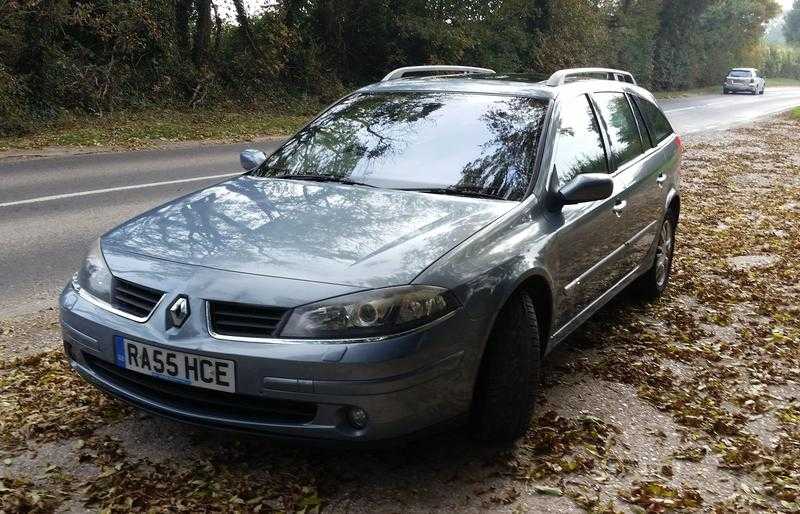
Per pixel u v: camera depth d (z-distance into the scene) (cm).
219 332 311
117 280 339
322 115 493
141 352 321
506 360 351
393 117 463
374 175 419
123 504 311
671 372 483
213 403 317
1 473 333
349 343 301
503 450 369
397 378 304
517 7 3222
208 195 408
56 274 641
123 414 390
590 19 3688
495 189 402
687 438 397
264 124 2034
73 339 347
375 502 323
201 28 2262
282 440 315
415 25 2662
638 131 584
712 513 331
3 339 491
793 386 479
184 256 336
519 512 321
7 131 1569
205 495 321
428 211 372
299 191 402
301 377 301
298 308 305
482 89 477
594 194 400
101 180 1111
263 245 338
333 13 2633
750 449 388
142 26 2016
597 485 346
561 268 405
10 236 762
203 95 2156
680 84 5444
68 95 1833
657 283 619
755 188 1301
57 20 1802
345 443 310
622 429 403
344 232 348
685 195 1199
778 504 341
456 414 332
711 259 791
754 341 552
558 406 426
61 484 328
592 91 522
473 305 327
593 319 580
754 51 6962
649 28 4806
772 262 791
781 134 2316
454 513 318
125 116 1883
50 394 409
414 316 309
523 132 433
